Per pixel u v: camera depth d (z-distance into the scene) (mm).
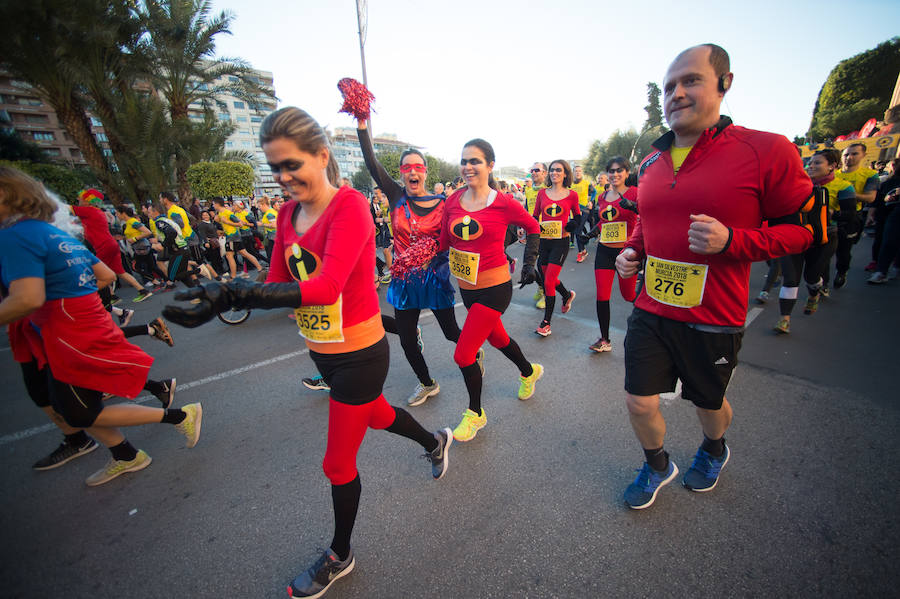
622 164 3740
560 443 2623
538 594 1682
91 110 14539
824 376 3271
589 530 1965
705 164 1613
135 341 5047
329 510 2223
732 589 1645
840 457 2342
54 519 2252
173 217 7906
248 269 10641
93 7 12156
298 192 1446
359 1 11648
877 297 5219
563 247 4574
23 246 1828
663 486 2189
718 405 1852
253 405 3354
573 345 4199
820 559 1742
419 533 2002
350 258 1404
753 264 7648
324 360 1660
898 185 5969
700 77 1563
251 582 1839
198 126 17062
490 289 2600
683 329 1792
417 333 3080
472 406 2672
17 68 12508
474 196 2631
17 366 4504
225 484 2447
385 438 2742
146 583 1856
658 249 1807
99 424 2266
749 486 2158
